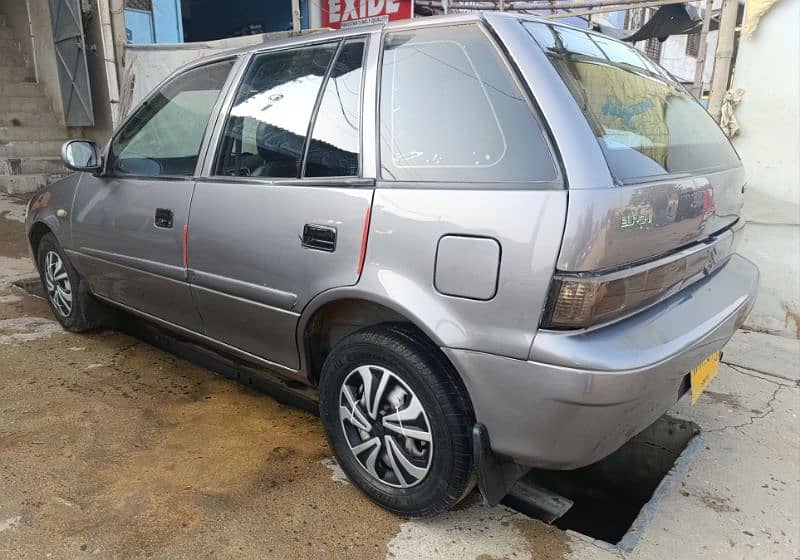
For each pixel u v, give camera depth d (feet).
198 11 37.40
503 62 6.40
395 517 7.36
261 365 8.90
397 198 6.68
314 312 7.53
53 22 27.45
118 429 9.11
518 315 5.86
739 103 14.14
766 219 14.20
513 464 6.86
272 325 8.13
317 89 7.89
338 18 32.19
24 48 32.37
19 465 8.11
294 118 8.03
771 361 12.66
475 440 6.33
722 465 8.91
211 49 21.77
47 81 30.55
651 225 6.13
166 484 7.83
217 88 9.20
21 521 7.05
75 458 8.32
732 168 8.22
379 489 7.36
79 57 26.11
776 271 14.17
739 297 7.73
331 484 7.97
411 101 6.97
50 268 12.56
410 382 6.76
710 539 7.35
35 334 12.61
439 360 6.61
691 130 8.21
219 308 8.81
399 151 6.91
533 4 25.75
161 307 10.02
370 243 6.85
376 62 7.36
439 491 6.78
